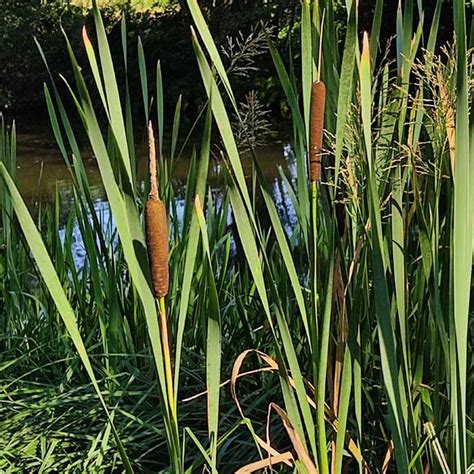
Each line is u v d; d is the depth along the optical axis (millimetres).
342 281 1140
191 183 1688
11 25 11875
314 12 1160
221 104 938
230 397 1674
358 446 1201
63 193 6410
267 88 8867
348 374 1007
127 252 934
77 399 1663
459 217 810
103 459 1539
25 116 11953
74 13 12406
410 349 1208
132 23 11367
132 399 1714
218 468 1456
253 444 1445
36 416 1685
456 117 787
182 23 11039
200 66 990
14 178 2252
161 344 953
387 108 1150
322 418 1015
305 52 983
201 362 1757
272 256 2037
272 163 6684
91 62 942
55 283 931
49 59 11875
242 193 979
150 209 855
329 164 1272
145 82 1660
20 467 1554
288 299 1695
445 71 996
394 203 1041
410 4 1124
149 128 833
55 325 2090
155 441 1569
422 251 1026
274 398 1595
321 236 1491
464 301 829
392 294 1092
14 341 2148
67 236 2404
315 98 946
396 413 952
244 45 1802
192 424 1632
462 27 761
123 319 1803
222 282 2070
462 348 843
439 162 1043
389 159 1133
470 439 1087
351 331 1013
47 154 8531
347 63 919
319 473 1034
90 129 917
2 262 2549
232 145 953
